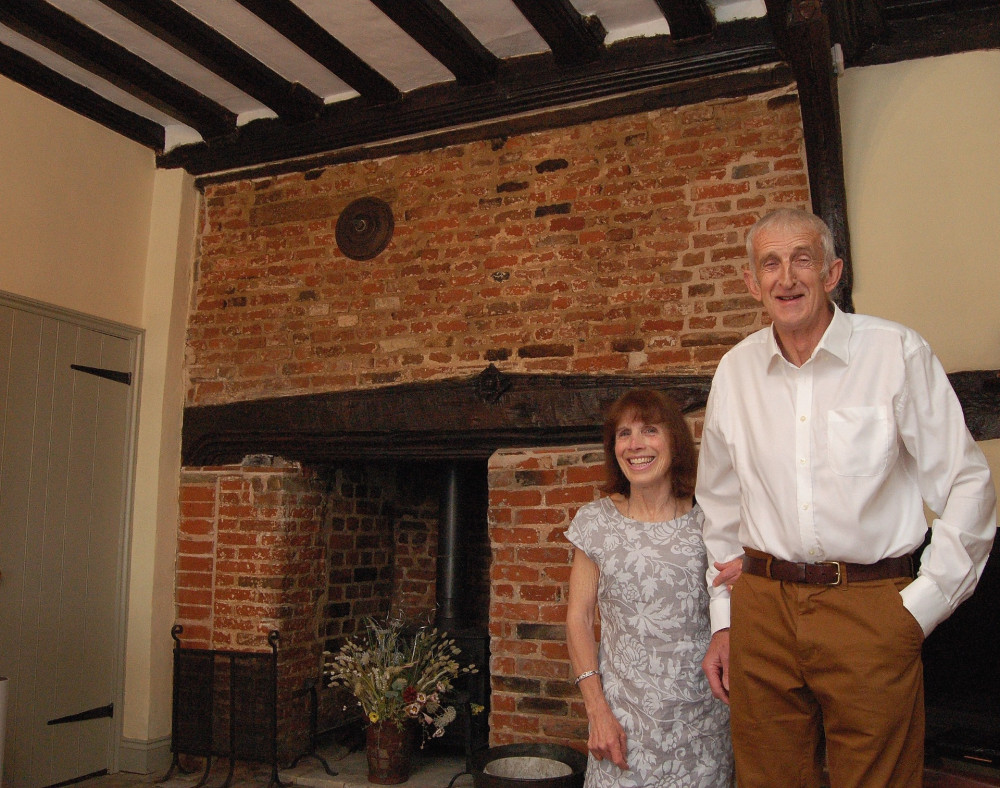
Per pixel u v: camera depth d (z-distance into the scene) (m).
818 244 1.81
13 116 3.80
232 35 3.65
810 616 1.76
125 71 3.84
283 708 3.98
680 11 3.29
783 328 1.83
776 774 1.83
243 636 4.05
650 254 3.58
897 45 3.35
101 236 4.23
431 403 3.88
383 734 3.68
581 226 3.72
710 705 2.11
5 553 3.62
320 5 3.39
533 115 3.85
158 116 4.46
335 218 4.24
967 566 1.69
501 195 3.89
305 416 4.14
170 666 4.22
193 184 4.59
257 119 4.34
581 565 2.28
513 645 3.54
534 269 3.78
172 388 4.39
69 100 4.05
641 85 3.60
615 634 2.17
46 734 3.76
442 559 4.39
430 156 4.07
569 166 3.78
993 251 3.11
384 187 4.15
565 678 3.44
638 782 2.05
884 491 1.77
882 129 3.34
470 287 3.89
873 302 3.24
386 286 4.07
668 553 2.14
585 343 3.63
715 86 3.52
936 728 2.53
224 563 4.17
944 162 3.23
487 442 3.79
